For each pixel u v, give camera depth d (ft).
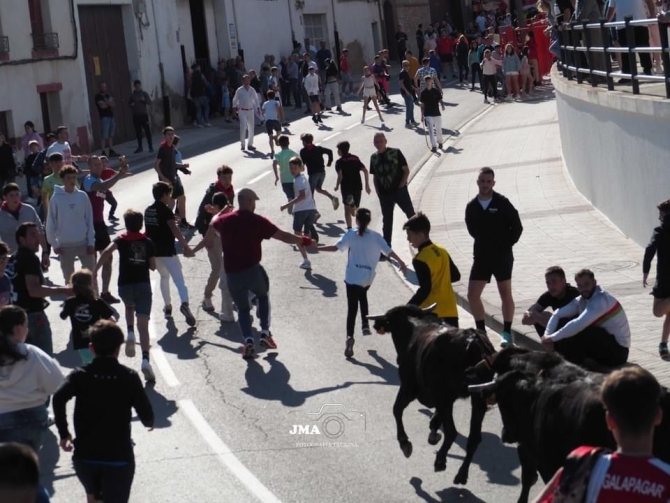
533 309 31.81
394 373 37.91
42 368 26.08
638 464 14.40
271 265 56.34
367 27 178.09
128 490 23.85
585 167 63.82
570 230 56.54
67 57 104.78
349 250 40.65
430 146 92.79
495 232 38.40
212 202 47.34
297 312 47.16
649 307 40.55
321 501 27.09
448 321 33.83
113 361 23.76
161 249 45.09
